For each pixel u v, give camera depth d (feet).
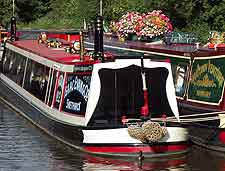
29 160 48.88
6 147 52.80
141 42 68.23
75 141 51.21
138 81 50.98
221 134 51.83
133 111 50.52
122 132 48.47
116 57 50.98
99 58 51.52
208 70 54.39
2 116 67.36
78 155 49.93
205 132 53.31
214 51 54.19
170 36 66.23
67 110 53.21
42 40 74.64
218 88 53.01
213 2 108.99
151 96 51.47
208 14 108.27
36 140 55.26
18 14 185.06
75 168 46.73
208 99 53.88
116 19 137.08
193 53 56.34
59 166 47.24
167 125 48.96
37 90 62.59
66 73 54.54
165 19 69.26
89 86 50.88
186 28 111.65
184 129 49.73
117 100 50.42
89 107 50.11
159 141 48.47
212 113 52.80
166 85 52.03
